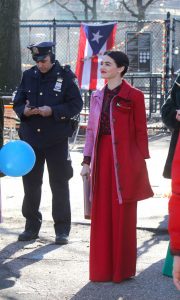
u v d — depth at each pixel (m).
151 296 6.52
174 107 7.00
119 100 6.82
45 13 55.50
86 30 17.30
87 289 6.73
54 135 8.23
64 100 8.27
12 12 21.41
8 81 21.47
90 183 6.93
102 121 6.87
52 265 7.54
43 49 8.12
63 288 6.76
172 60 19.73
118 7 55.81
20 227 9.19
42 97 8.23
